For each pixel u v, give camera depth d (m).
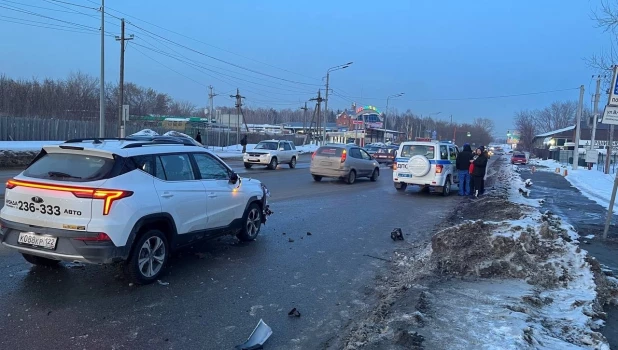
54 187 4.89
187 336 4.16
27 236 5.00
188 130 46.56
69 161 5.19
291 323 4.57
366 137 87.50
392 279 6.13
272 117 147.75
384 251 7.63
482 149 16.09
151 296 5.06
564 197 15.87
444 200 14.83
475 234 7.15
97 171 5.01
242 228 7.46
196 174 6.37
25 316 4.37
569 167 40.69
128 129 40.16
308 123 119.50
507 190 17.52
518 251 6.39
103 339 3.99
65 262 6.00
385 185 19.05
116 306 4.73
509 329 4.15
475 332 4.09
